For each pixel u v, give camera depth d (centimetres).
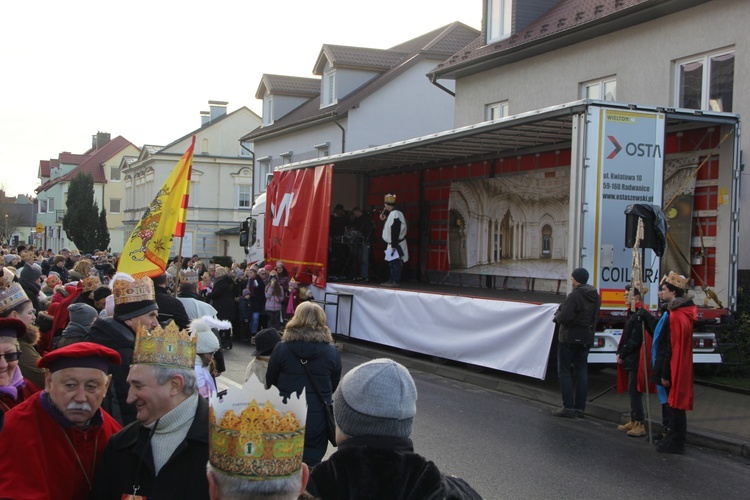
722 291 1070
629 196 996
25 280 1107
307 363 537
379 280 1825
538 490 649
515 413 960
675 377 777
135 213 5666
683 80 1459
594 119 978
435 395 1073
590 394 1039
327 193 1573
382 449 237
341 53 2955
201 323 494
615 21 1548
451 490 242
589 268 977
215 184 4953
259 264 1992
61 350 303
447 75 2080
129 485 289
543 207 1430
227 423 216
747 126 1304
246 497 212
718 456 775
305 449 526
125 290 438
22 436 294
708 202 1093
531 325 1072
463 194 1653
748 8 1311
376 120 2767
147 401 291
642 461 749
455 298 1231
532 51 1788
